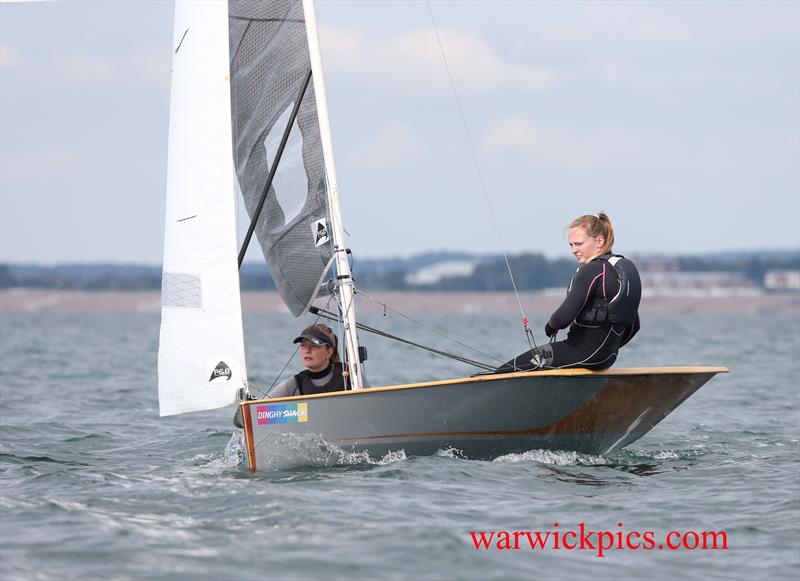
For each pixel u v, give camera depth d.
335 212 27.23
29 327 198.62
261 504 21.78
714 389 55.53
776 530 20.44
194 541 19.22
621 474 25.67
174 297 26.45
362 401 25.20
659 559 18.59
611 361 25.95
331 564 17.97
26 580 17.05
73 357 88.31
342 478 24.20
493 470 25.25
